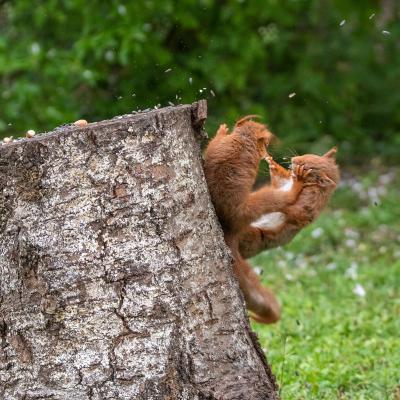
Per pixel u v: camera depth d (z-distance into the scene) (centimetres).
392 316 1371
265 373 845
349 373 1125
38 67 1981
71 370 790
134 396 785
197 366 796
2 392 805
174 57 2220
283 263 1747
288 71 2503
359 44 2562
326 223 1991
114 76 2183
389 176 2384
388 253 1841
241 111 2289
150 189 790
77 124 839
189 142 819
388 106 2614
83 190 785
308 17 2541
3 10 2222
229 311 823
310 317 1388
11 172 792
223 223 881
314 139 2436
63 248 788
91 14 2028
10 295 802
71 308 788
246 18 2305
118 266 787
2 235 802
